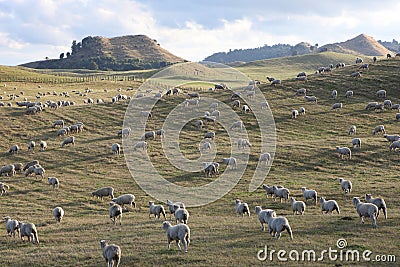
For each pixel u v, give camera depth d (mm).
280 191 37625
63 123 74500
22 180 49656
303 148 57344
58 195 43594
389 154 53875
